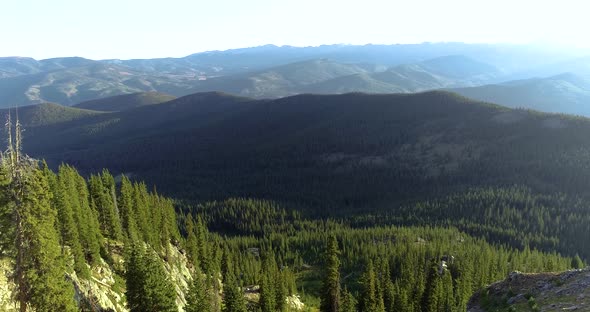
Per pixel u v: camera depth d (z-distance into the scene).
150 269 44.53
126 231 79.44
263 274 86.44
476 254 116.94
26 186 31.41
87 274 49.19
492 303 41.84
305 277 140.00
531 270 105.12
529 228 176.00
